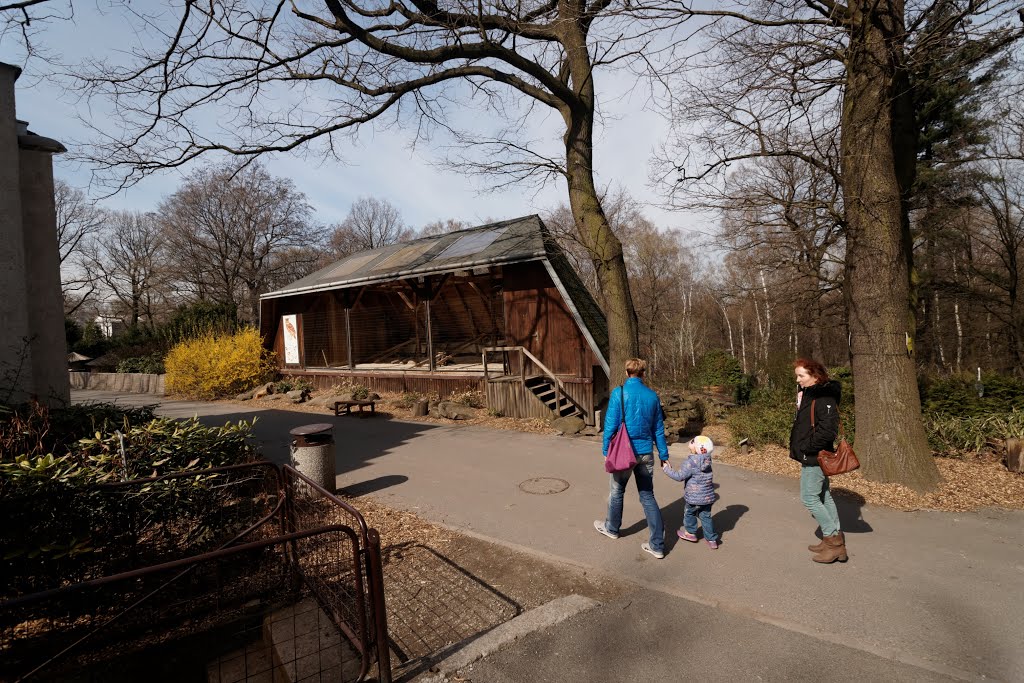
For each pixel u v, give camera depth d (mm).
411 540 5141
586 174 10188
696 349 34625
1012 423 7379
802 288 14930
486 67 10305
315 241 39844
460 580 4320
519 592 4105
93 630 3766
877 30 6473
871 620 3512
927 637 3307
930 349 19172
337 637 3635
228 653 3695
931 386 8391
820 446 4250
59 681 3420
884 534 4965
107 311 49219
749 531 5113
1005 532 4961
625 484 4914
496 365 14961
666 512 5734
